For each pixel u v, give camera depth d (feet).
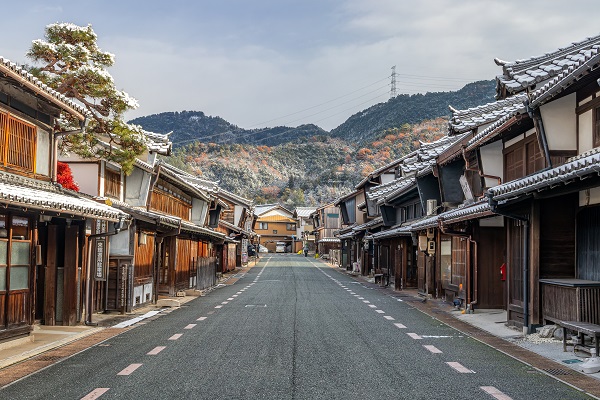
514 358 33.35
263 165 614.75
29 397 24.27
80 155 54.49
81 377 28.07
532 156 49.70
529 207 43.06
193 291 80.94
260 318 53.11
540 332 40.78
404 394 24.84
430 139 538.06
